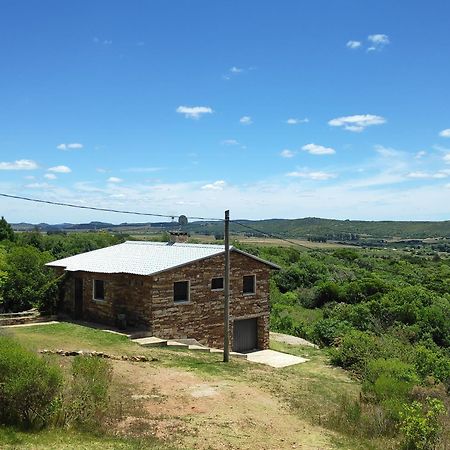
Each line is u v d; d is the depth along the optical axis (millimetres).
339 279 55875
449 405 16281
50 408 11141
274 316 38094
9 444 9594
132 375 16672
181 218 21812
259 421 13648
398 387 16875
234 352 25375
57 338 21141
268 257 63719
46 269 28266
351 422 14078
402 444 12297
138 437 11273
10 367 10828
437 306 35469
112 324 24031
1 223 58688
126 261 25703
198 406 14352
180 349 22312
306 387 18312
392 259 81250
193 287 24500
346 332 29094
